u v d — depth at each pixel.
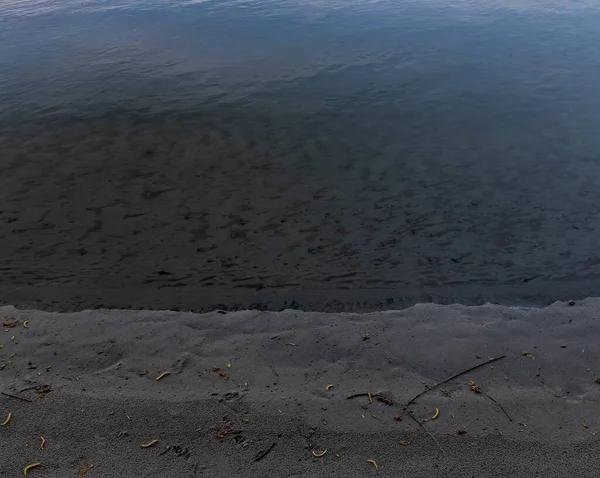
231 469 1.43
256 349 1.90
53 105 4.42
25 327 2.04
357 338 1.94
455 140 3.66
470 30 5.75
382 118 4.00
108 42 5.86
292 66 5.01
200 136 3.86
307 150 3.62
